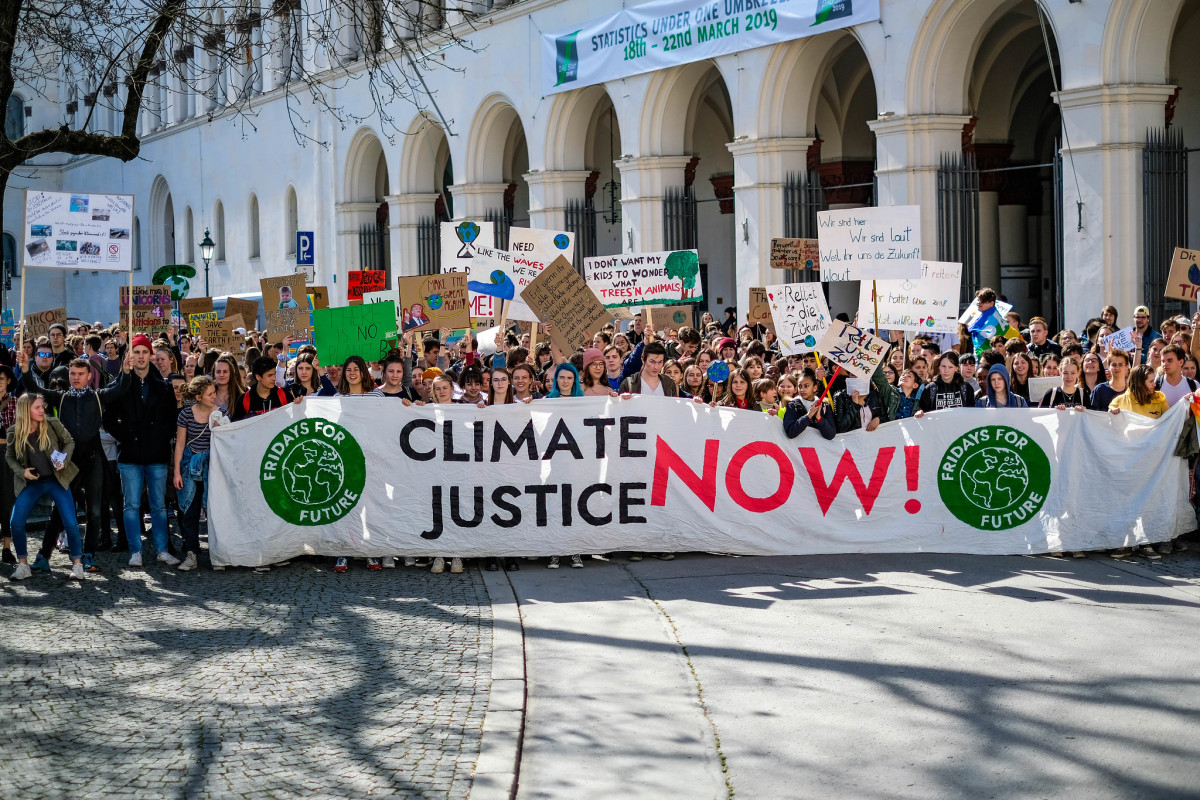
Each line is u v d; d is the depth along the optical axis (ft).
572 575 34.45
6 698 23.72
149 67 48.57
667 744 21.53
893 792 19.21
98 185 197.57
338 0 53.26
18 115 199.11
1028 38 84.99
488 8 103.60
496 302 63.41
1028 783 19.35
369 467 35.45
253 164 148.05
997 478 35.65
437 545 35.45
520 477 35.63
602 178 116.26
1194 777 19.38
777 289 41.60
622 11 88.63
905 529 35.96
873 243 40.96
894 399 36.94
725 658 26.11
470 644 27.27
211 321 61.57
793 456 35.94
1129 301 59.67
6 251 204.44
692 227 90.48
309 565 36.29
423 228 118.93
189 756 20.68
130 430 35.88
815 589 31.65
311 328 56.29
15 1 44.29
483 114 105.60
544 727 22.49
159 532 36.22
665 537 35.96
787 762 20.54
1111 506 35.14
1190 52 73.05
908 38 68.69
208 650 27.02
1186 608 28.94
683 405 35.94
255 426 35.32
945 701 23.04
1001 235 92.12
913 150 69.36
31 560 37.42
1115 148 59.31
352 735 21.66
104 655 26.66
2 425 37.47
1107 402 37.27
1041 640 26.55
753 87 79.56
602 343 50.52
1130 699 22.81
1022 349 42.06
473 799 18.93
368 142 126.11
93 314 200.44
